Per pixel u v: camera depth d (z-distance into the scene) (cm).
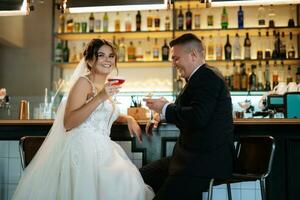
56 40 465
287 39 442
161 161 241
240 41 449
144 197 202
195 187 192
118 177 200
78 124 207
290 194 246
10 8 353
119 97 426
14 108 409
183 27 451
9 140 286
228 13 455
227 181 210
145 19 464
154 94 442
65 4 351
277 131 250
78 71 228
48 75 485
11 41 484
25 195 211
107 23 465
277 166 250
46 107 353
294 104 271
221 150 196
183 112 193
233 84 429
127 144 295
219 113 198
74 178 199
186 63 208
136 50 460
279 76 437
